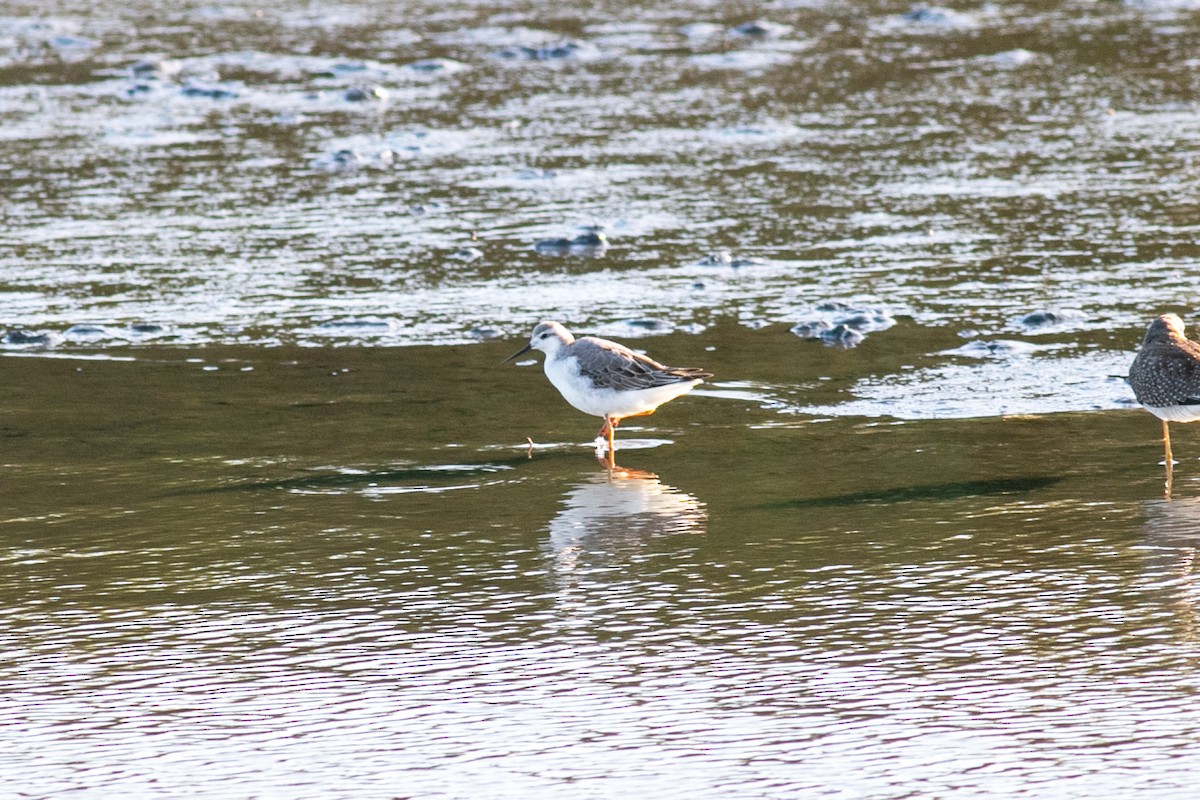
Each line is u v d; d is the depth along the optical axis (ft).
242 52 109.91
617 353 45.29
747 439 45.14
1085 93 93.30
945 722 27.48
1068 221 68.54
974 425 45.55
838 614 32.48
